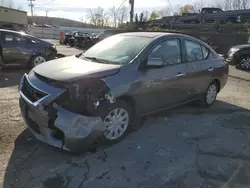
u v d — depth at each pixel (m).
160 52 4.00
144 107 3.81
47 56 9.06
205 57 5.08
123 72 3.43
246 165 3.17
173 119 4.59
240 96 6.58
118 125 3.50
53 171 2.85
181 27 24.62
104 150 3.35
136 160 3.15
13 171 2.80
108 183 2.69
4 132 3.69
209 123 4.49
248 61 11.23
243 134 4.11
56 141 2.97
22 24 32.84
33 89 3.14
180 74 4.28
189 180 2.81
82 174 2.82
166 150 3.43
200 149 3.52
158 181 2.77
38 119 3.03
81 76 3.05
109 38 4.55
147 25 27.02
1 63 8.05
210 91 5.38
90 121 2.96
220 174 2.95
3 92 5.74
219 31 20.22
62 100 2.93
